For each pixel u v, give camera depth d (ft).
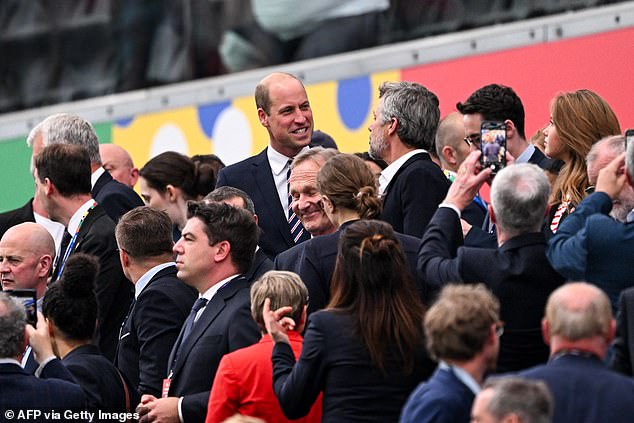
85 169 98.63
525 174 72.95
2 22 138.72
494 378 59.47
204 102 125.49
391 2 113.50
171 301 87.81
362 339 71.36
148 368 87.04
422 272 75.15
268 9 120.88
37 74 137.28
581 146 83.71
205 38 125.70
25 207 108.27
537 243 72.84
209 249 83.61
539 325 72.38
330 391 71.56
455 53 109.81
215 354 81.97
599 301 63.93
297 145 94.84
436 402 63.52
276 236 93.91
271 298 75.77
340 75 116.47
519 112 86.63
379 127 87.51
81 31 134.10
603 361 65.67
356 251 72.08
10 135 138.31
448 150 99.96
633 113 100.42
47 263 95.40
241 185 95.30
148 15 129.90
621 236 71.77
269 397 76.07
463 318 63.87
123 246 89.86
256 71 122.11
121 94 131.75
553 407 62.90
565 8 104.32
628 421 62.34
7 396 77.56
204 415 80.84
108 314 96.02
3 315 77.87
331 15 117.19
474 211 92.63
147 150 129.70
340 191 79.25
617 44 101.40
